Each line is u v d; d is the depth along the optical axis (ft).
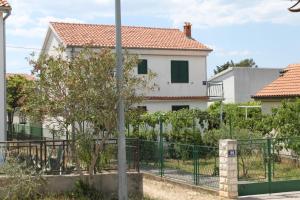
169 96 104.63
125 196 43.65
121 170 43.78
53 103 45.80
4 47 62.59
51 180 47.26
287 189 51.65
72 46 93.30
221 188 49.11
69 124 47.85
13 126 127.03
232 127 74.79
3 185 43.68
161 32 114.42
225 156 48.47
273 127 69.67
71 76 45.27
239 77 149.89
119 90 45.32
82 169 50.16
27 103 46.50
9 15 62.08
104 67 45.78
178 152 63.52
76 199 46.11
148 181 61.16
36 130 101.96
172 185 56.29
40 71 46.06
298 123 67.05
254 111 95.25
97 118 46.65
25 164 46.14
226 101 151.12
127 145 54.19
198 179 53.98
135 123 81.82
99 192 48.44
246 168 55.67
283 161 64.95
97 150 48.16
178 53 105.50
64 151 49.08
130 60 47.67
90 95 45.09
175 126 83.56
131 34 109.09
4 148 47.88
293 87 82.12
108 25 110.42
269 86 87.40
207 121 86.28
